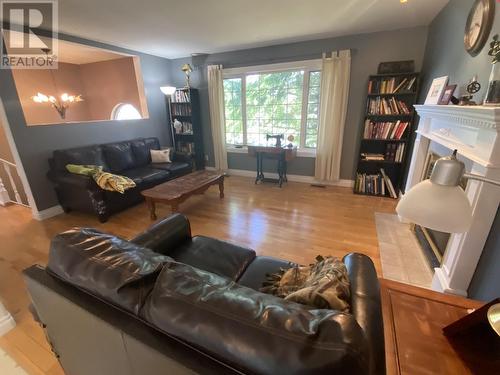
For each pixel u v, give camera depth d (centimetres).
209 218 314
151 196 288
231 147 504
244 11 265
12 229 290
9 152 326
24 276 98
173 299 71
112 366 88
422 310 94
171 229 166
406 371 74
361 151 383
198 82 488
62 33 326
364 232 272
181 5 247
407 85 335
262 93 449
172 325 68
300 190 411
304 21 301
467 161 161
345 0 245
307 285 94
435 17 293
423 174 270
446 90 218
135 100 499
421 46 331
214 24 303
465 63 204
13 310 171
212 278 80
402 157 358
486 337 79
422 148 267
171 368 64
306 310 66
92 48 373
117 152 379
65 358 113
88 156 341
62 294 87
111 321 75
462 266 157
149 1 236
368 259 116
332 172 422
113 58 482
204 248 166
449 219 63
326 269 101
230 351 59
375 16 290
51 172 317
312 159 441
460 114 159
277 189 419
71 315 87
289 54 400
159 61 476
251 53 426
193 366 61
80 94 545
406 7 267
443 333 85
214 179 347
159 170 387
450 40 242
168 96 492
